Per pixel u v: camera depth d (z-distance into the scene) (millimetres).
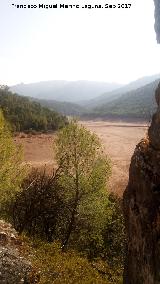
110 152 84562
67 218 23641
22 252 13828
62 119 129125
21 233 19531
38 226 22875
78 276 14539
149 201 8836
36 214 21547
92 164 23250
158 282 7859
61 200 22844
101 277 16422
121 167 67312
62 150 23188
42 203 21438
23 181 22391
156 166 8758
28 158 67250
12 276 12039
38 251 15125
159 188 8516
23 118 107062
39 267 13344
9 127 21375
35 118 108312
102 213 23203
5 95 133500
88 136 23219
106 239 24359
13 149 20250
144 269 8758
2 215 21547
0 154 19562
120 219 24719
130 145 97000
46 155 71750
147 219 8758
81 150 22969
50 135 102625
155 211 8469
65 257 16375
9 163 19781
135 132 128000
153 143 9242
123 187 52688
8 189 19734
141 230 9062
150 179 8883
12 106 115688
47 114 124812
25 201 21156
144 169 9273
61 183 23031
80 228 23844
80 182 22953
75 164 22922
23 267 12672
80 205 23109
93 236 23359
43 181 22406
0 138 19766
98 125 161750
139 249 9156
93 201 23031
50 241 22375
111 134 122500
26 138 92312
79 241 23812
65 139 23125
